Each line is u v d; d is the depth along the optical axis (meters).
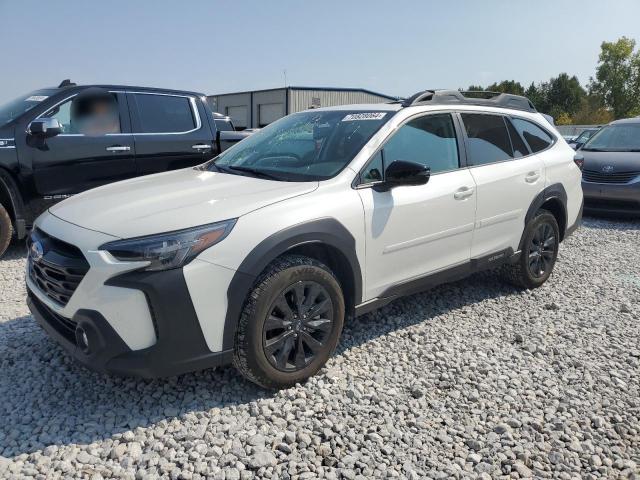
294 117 4.67
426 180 3.60
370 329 4.22
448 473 2.63
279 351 3.18
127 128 6.84
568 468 2.70
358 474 2.61
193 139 7.41
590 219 9.50
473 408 3.19
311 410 3.07
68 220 3.13
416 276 4.00
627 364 3.79
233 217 3.00
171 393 3.22
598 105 70.62
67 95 6.43
